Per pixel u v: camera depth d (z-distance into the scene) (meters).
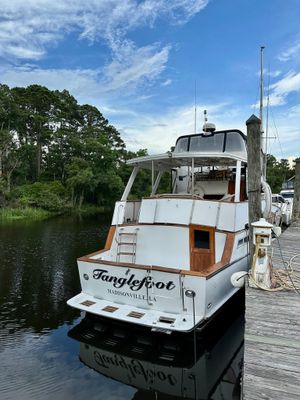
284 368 2.86
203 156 6.30
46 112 51.16
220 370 4.54
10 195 30.30
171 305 5.00
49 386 4.05
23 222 22.44
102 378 4.26
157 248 6.38
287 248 8.25
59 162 44.06
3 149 35.72
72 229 18.48
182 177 8.34
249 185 5.46
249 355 3.08
